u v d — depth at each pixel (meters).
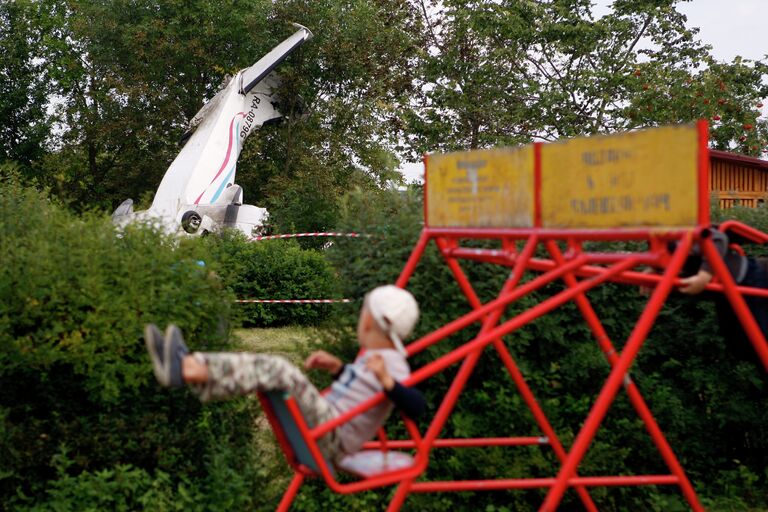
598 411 3.41
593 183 3.68
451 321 5.05
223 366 3.14
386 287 3.56
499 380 5.20
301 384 3.26
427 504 4.97
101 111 33.12
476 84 25.67
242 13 30.67
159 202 19.58
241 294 13.17
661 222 3.42
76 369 4.39
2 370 4.33
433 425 3.66
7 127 33.50
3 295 4.38
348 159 31.27
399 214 5.38
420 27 30.66
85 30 31.45
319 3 30.19
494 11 25.05
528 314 3.60
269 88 22.23
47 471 4.52
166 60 30.50
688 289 4.10
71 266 4.52
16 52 33.19
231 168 20.47
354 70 30.45
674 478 4.38
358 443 3.45
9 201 5.45
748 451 6.02
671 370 6.04
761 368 5.35
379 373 3.29
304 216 21.25
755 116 23.95
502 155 4.14
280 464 5.17
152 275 4.74
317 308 13.70
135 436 4.54
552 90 24.73
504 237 4.14
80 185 32.62
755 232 4.62
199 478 4.79
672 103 22.78
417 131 26.16
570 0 26.52
